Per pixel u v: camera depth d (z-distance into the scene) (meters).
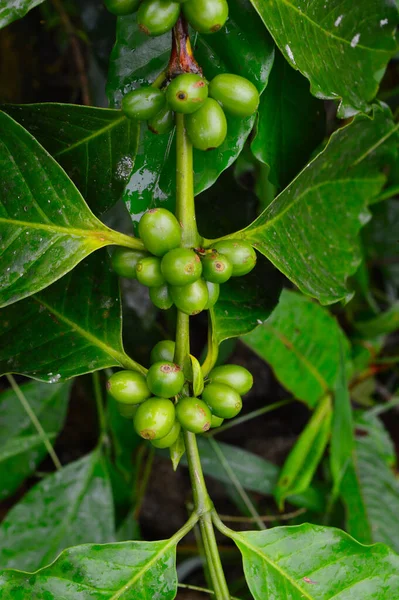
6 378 0.75
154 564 0.48
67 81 0.75
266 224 0.49
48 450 0.64
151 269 0.46
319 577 0.49
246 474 0.66
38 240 0.47
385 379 0.83
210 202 0.55
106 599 0.47
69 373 0.49
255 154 0.51
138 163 0.50
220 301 0.52
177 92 0.45
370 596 0.49
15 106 0.48
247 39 0.49
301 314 0.65
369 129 0.53
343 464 0.65
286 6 0.47
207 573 0.69
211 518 0.49
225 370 0.48
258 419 0.79
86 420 0.76
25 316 0.50
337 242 0.54
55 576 0.47
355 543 0.49
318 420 0.66
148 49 0.49
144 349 0.63
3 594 0.47
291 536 0.49
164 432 0.46
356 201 0.55
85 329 0.50
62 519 0.61
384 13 0.50
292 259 0.50
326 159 0.52
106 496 0.62
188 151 0.47
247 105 0.46
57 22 0.69
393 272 0.85
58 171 0.47
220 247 0.47
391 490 0.66
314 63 0.48
